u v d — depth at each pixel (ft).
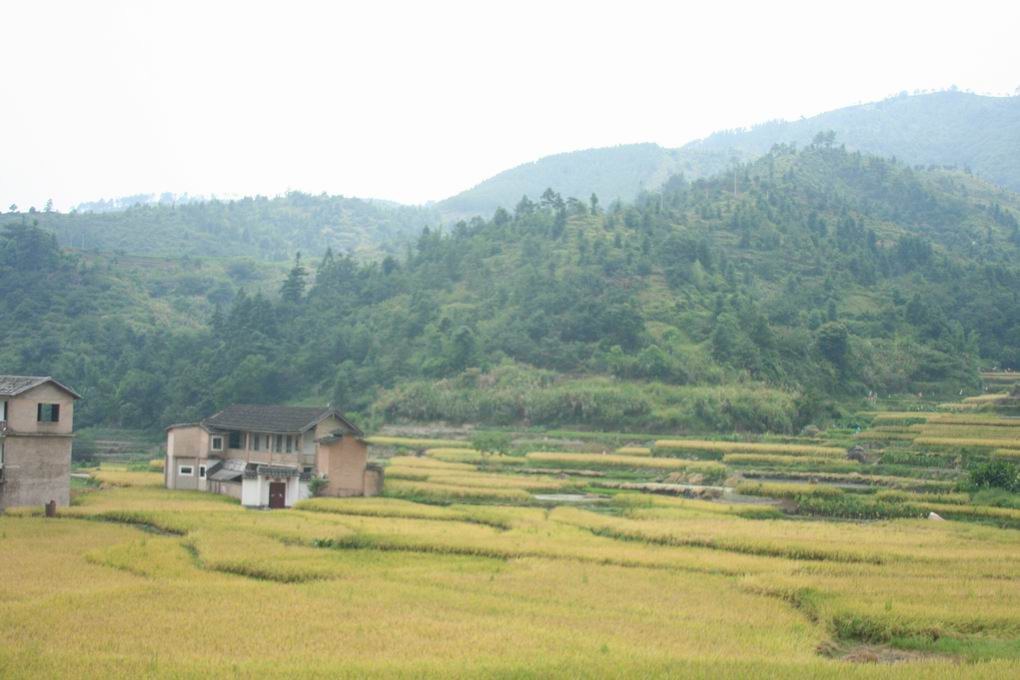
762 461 307.99
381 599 116.57
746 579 132.05
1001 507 221.46
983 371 519.60
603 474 298.15
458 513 203.21
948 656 100.17
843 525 193.47
